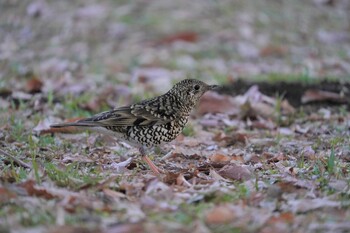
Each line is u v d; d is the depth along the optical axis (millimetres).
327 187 9930
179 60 20469
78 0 24031
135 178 10406
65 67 19656
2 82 17953
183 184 10086
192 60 20578
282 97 16125
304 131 14250
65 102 15977
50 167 10547
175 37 21625
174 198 9289
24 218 8266
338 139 13188
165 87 18250
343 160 11930
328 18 24594
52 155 12023
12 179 9953
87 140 13188
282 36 22609
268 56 21344
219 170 10992
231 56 21141
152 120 11281
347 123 14578
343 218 8492
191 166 11391
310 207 8875
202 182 10266
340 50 22266
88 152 12500
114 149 12641
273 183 10102
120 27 22250
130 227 7875
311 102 16094
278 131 14148
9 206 8711
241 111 15281
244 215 8508
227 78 18344
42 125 13664
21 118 14578
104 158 11938
